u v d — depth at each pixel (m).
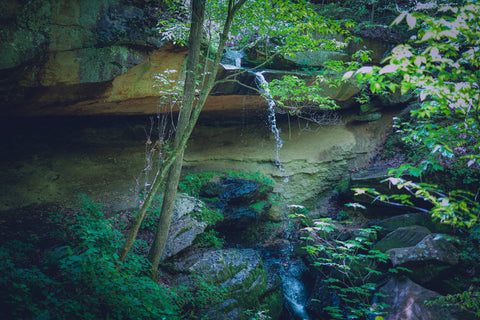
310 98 6.53
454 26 2.62
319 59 10.61
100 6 7.02
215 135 12.16
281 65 10.48
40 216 7.12
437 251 6.92
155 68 8.14
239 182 9.84
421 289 6.48
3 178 7.94
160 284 6.25
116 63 7.45
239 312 6.52
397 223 8.54
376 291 7.13
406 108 11.76
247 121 12.81
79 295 4.42
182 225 7.52
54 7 6.45
